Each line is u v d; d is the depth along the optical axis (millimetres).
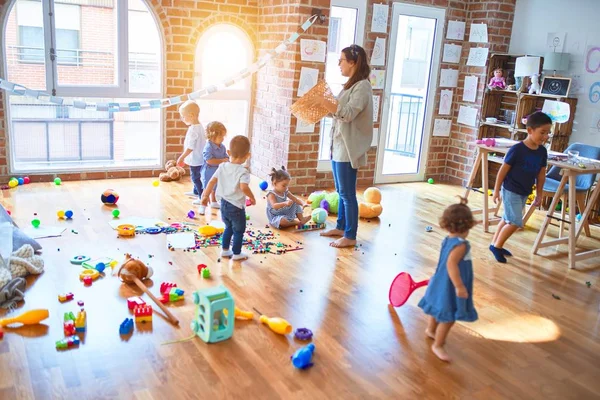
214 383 2408
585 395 2553
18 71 5211
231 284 3430
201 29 5863
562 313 3402
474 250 4449
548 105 5758
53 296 3105
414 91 6859
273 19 5812
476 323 3184
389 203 5730
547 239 4812
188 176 6094
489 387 2551
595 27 5598
